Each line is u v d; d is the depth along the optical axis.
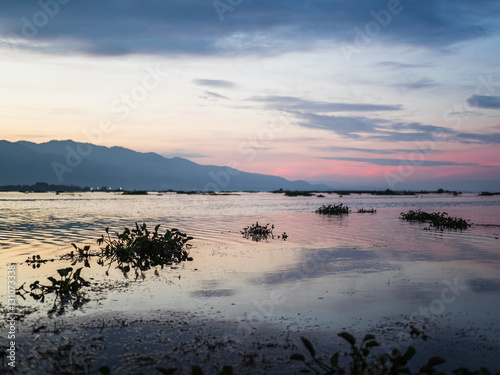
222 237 20.33
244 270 12.18
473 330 7.09
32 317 7.86
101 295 9.45
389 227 25.53
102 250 15.54
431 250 15.87
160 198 88.56
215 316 7.89
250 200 80.19
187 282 10.67
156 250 14.18
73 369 5.62
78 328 7.24
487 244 17.56
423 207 51.69
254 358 5.97
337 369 5.48
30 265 12.97
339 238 19.86
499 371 5.54
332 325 7.39
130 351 6.23
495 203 64.31
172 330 7.12
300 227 25.55
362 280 10.80
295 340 6.69
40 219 30.25
